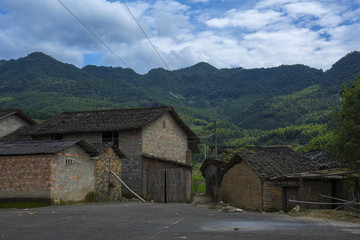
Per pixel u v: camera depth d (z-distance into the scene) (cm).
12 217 1075
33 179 1573
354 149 1298
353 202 1446
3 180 1605
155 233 780
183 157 3002
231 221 1045
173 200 2308
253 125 16562
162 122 2723
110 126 2494
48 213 1202
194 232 800
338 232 834
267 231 831
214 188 2842
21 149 1653
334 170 1706
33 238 707
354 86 1384
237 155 1947
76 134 2588
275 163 1825
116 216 1135
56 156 1602
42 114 13838
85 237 720
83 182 1833
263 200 1645
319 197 1714
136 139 2455
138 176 2411
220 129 12781
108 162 2105
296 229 876
